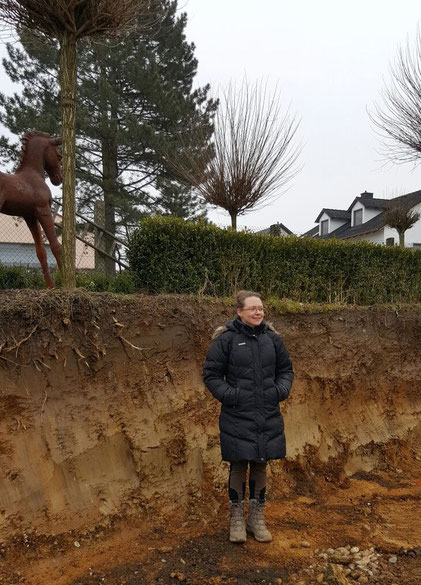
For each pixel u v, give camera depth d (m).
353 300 7.85
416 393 7.69
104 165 16.73
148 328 4.90
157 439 4.72
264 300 6.56
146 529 4.30
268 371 3.98
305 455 5.91
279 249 7.01
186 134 14.38
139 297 5.09
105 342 4.54
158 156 15.77
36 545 3.74
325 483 5.77
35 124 14.56
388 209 16.14
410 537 4.43
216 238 6.27
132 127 14.98
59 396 4.22
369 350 7.20
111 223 16.56
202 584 3.58
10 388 3.92
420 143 9.44
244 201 8.60
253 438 3.88
